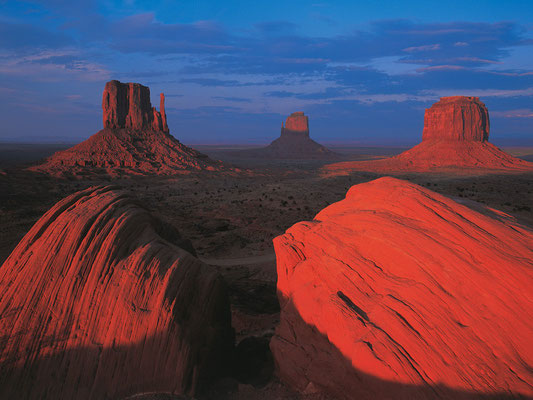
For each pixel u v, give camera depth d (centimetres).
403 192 1100
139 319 993
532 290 772
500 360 723
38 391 932
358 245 1035
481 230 930
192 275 1168
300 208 5497
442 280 850
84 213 1122
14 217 4422
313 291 1044
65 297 1016
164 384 960
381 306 877
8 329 980
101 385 942
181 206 5738
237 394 1023
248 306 2080
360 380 823
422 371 755
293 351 1041
